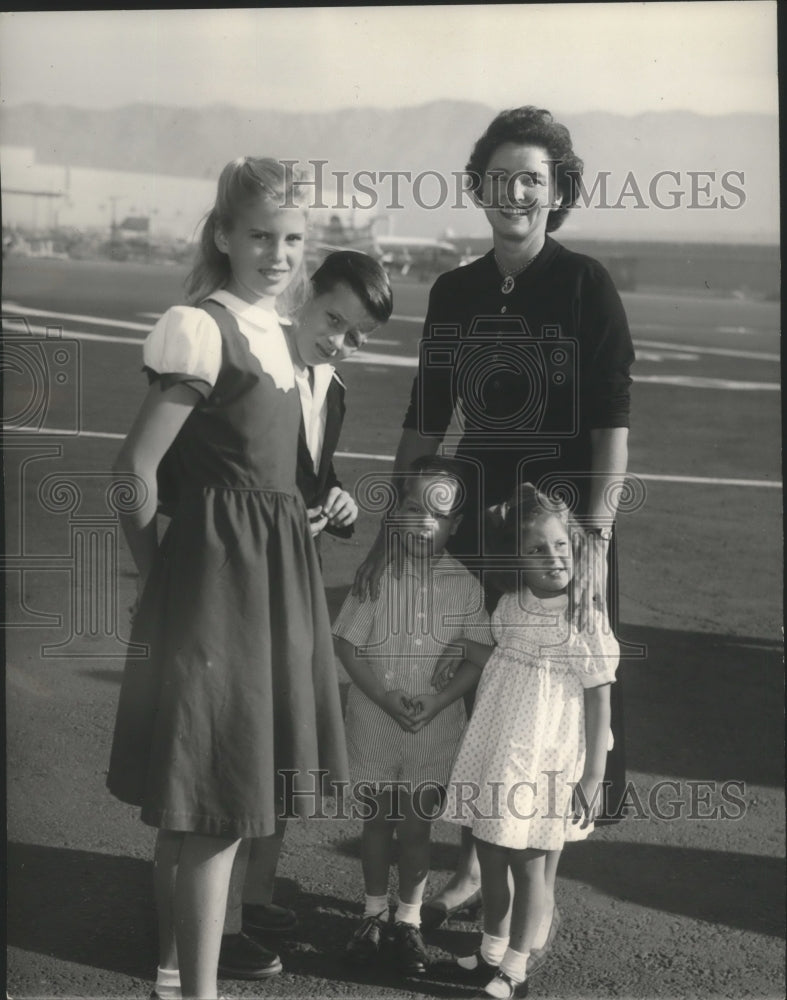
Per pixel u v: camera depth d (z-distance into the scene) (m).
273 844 2.74
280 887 2.92
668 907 2.87
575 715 2.57
